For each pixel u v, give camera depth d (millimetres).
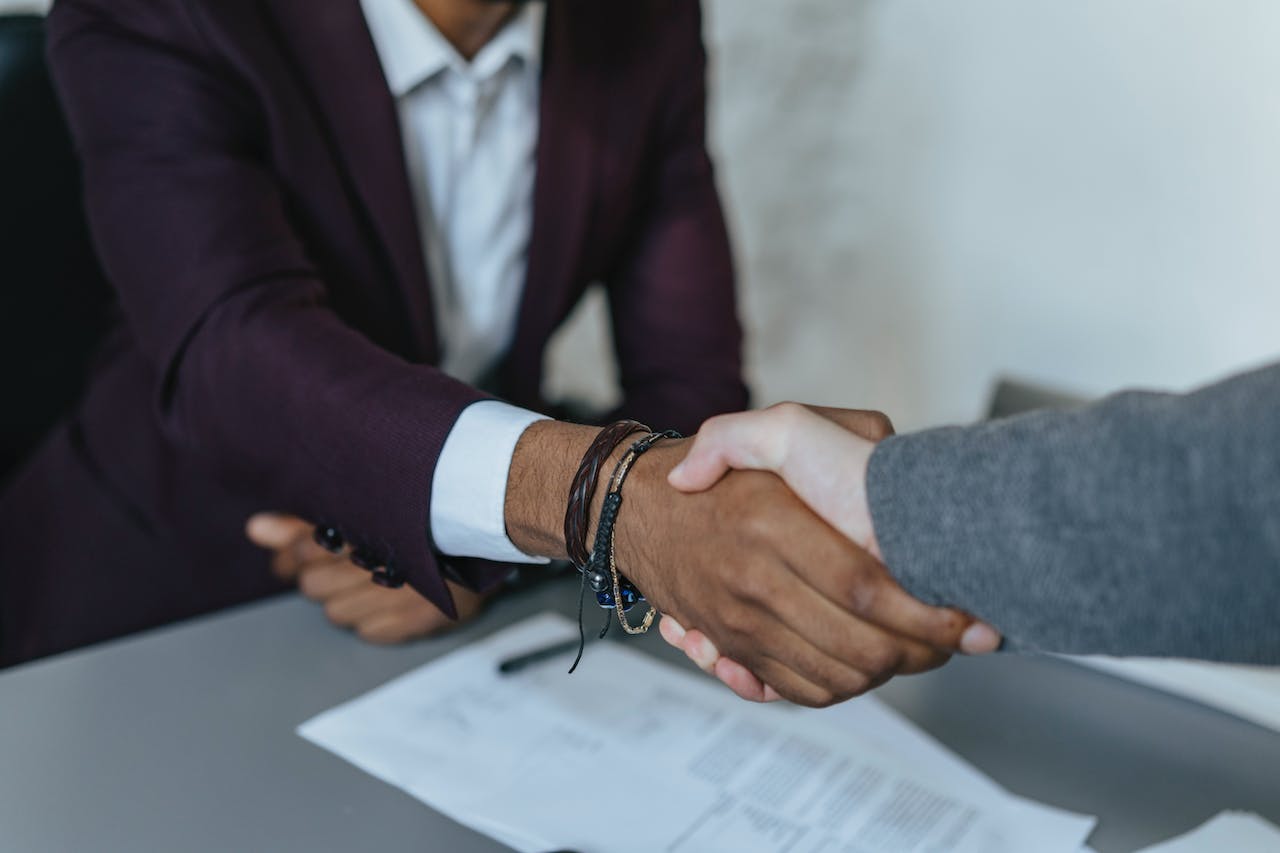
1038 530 527
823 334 1920
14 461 1328
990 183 1669
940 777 750
